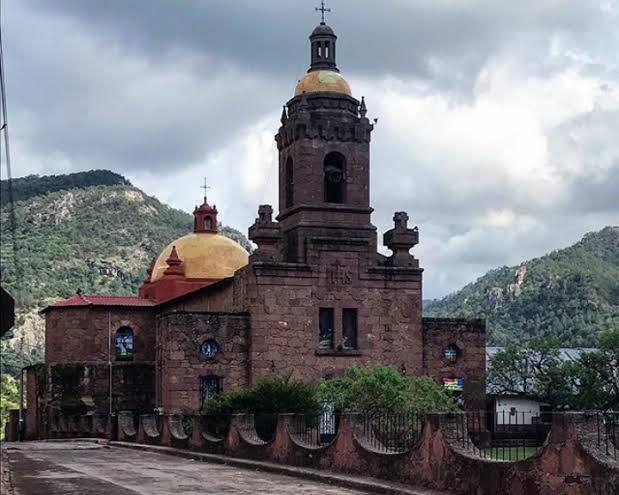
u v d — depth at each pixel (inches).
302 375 2642.7
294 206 2738.7
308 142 2743.6
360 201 2760.8
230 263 3506.4
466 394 2842.0
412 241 2790.4
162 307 3228.3
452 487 1034.1
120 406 3139.8
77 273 6988.2
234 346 2657.5
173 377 2608.3
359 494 1115.9
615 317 7623.0
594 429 875.4
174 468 1524.4
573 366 3319.4
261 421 2018.9
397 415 1291.8
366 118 2797.7
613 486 816.9
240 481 1282.0
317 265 2687.0
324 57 2874.0
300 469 1352.1
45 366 3171.8
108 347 3176.7
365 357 2699.3
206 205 3644.2
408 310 2758.4
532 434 1931.6
